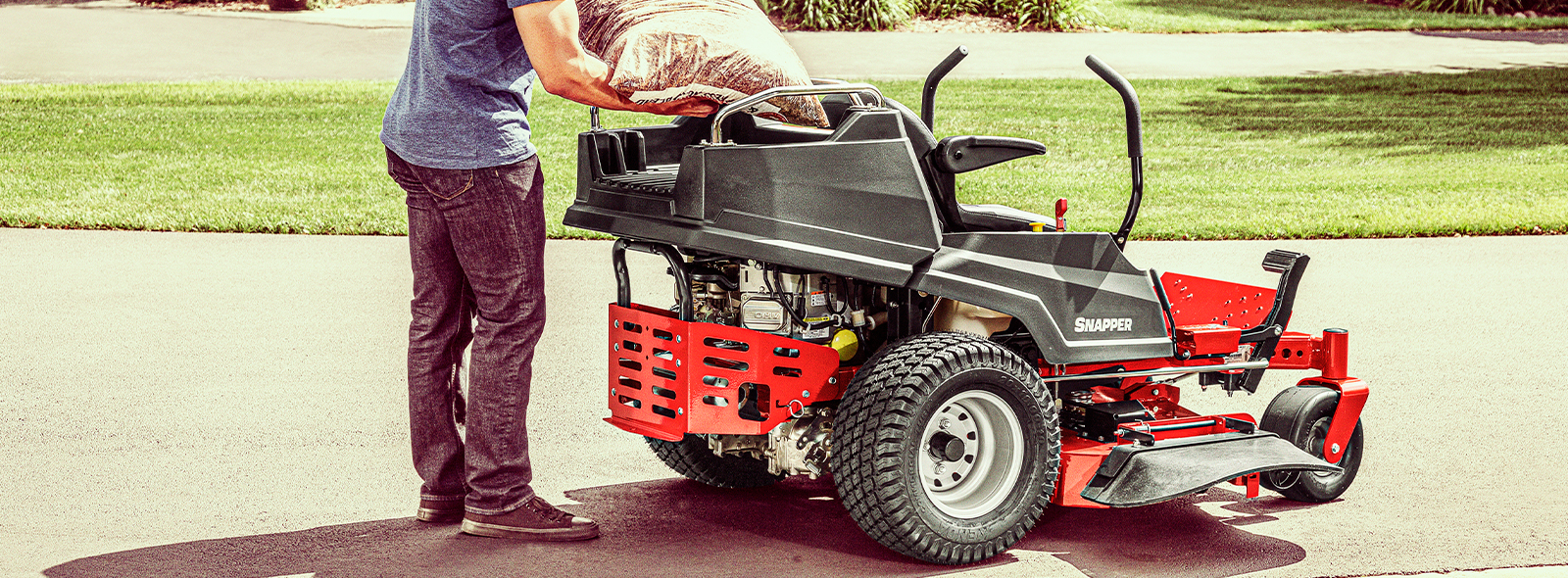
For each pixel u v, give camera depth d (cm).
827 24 2188
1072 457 403
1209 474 395
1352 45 2272
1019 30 2269
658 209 384
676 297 410
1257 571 385
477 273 383
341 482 459
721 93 375
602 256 897
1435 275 864
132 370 599
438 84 365
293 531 410
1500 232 1038
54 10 2231
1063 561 393
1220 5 2653
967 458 393
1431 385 601
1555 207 1138
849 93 422
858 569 384
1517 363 640
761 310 399
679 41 372
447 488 418
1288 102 1778
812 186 370
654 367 399
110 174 1257
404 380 593
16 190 1169
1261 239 1012
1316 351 455
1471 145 1524
